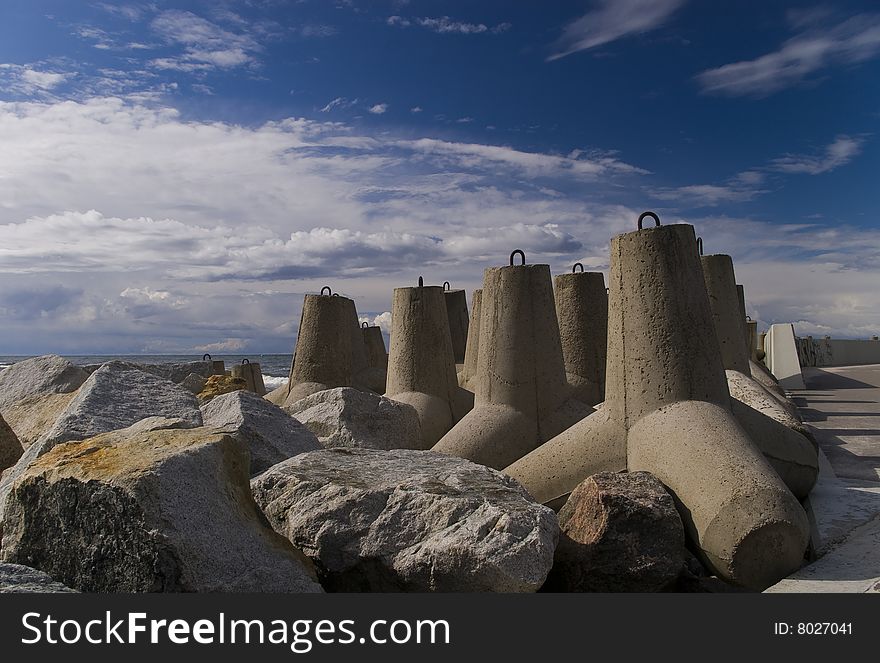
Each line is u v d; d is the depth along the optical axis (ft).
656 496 12.88
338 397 20.59
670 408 15.48
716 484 13.28
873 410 32.65
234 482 10.73
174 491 9.61
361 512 11.44
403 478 12.46
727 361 26.18
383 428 20.86
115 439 11.29
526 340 21.02
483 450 20.31
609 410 16.69
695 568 13.78
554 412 20.84
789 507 12.67
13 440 18.21
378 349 42.19
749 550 12.59
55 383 27.07
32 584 8.81
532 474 16.74
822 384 46.85
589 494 13.02
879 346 69.36
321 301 30.71
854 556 13.01
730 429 14.52
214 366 42.22
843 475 19.58
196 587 9.30
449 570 10.38
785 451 16.24
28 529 10.34
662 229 16.03
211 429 11.64
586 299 25.30
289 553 10.41
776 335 46.65
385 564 10.90
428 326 26.58
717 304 26.43
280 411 17.13
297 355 30.86
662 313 15.83
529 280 21.17
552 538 11.04
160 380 17.35
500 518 10.73
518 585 10.23
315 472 12.71
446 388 26.68
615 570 12.06
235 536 9.92
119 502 9.43
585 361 25.12
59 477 10.02
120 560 9.46
